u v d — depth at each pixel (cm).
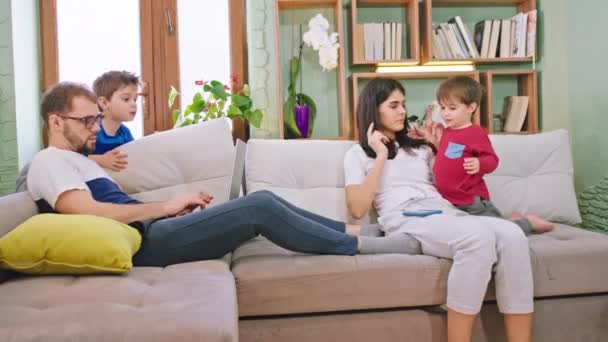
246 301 162
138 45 320
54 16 312
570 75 292
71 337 98
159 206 169
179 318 104
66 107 174
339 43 300
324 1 308
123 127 251
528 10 324
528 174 242
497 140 245
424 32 320
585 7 276
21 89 290
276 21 296
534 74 316
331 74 326
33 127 305
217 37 324
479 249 161
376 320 167
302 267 164
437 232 174
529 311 163
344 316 167
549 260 177
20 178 196
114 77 233
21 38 291
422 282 168
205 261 165
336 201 227
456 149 209
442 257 174
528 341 165
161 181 218
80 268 136
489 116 312
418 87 331
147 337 99
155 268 156
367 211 212
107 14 318
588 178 279
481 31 321
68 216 145
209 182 222
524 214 232
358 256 173
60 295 120
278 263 167
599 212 270
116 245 138
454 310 162
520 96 327
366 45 310
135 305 114
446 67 325
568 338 179
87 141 179
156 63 320
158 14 319
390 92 215
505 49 320
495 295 171
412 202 204
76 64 317
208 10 323
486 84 316
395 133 223
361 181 212
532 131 317
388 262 168
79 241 136
